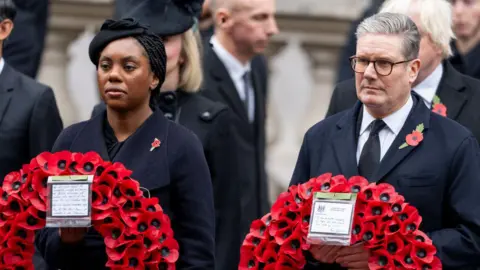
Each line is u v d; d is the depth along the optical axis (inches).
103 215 528.4
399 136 553.3
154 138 545.0
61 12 969.5
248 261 553.9
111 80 538.0
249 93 762.8
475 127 626.2
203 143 631.8
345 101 647.8
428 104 631.8
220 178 639.8
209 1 789.2
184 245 544.4
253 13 748.6
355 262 537.6
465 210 546.0
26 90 637.3
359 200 537.0
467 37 748.6
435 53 621.9
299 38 1025.5
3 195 541.6
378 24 547.2
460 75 636.7
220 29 756.6
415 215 536.7
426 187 547.2
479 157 554.6
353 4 1026.1
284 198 550.3
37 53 757.9
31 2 753.0
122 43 538.3
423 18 615.8
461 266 544.7
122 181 530.6
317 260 548.1
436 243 541.3
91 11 974.4
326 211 535.5
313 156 565.9
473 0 745.6
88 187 527.5
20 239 539.8
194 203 544.7
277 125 1040.8
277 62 1083.9
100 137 546.3
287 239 543.2
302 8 1021.2
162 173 541.3
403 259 535.8
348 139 558.9
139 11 623.2
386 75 543.8
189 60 634.2
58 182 528.4
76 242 535.8
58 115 647.1
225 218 643.5
